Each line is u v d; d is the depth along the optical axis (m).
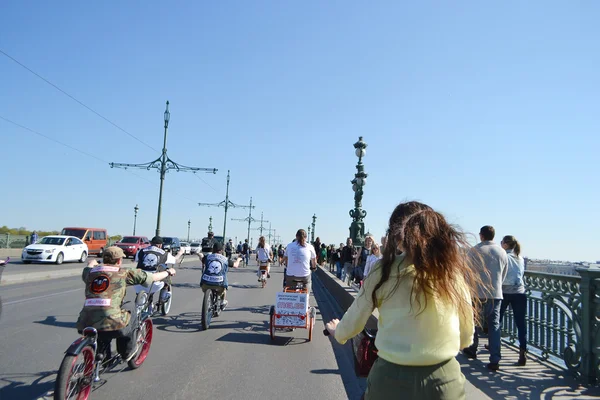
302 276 8.59
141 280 5.25
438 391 2.12
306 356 7.05
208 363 6.45
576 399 4.55
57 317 9.53
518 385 5.00
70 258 27.28
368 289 2.32
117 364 5.66
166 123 31.70
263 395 5.20
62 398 3.99
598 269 4.94
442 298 2.18
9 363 6.08
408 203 2.45
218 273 9.12
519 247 6.28
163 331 8.52
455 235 2.31
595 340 4.91
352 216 19.09
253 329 9.05
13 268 22.14
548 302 5.95
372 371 2.29
